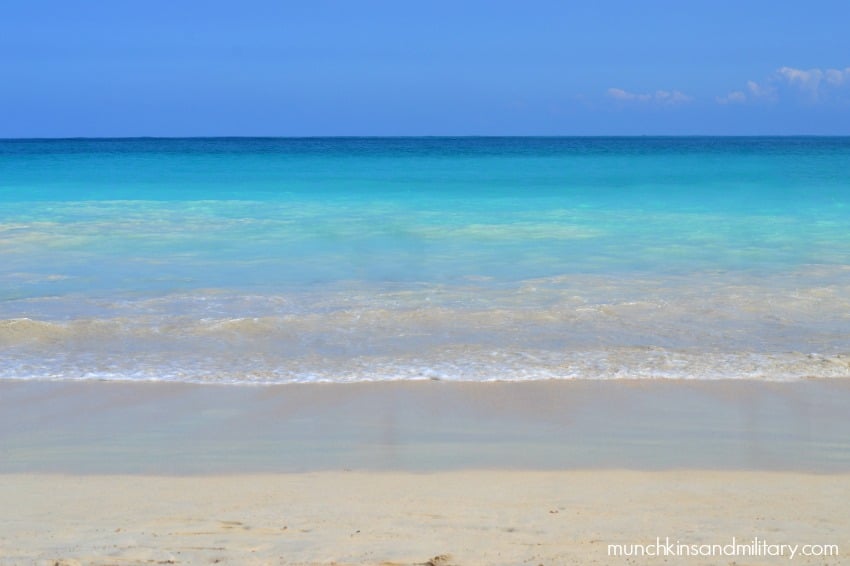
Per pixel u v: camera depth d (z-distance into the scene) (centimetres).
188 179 3531
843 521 545
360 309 1210
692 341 1070
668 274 1444
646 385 905
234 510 567
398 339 1082
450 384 911
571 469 667
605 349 1038
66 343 1059
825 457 699
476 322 1153
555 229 1970
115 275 1440
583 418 805
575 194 2808
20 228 1953
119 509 570
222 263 1551
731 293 1297
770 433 762
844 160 5072
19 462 685
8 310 1200
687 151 7494
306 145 11781
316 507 573
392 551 488
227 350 1036
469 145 11588
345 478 643
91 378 930
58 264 1534
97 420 799
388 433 763
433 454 705
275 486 623
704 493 605
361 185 3206
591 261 1570
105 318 1159
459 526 534
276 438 749
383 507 573
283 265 1535
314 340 1078
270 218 2173
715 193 2788
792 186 3011
